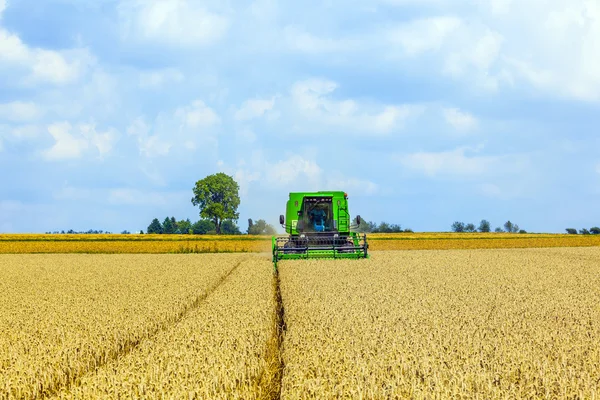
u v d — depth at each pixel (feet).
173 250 196.65
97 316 53.31
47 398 32.12
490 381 30.30
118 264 131.13
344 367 33.06
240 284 76.18
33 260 151.53
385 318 49.11
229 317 50.08
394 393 29.17
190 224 524.11
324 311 52.37
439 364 33.94
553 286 77.05
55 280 94.12
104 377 32.22
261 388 32.81
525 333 43.78
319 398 28.86
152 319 50.88
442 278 84.64
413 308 54.70
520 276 90.17
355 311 52.75
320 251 104.12
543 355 36.04
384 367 33.40
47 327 48.67
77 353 38.81
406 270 94.17
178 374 32.76
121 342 43.14
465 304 58.80
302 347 37.83
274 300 62.90
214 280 86.43
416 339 40.24
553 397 28.76
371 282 76.18
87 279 94.53
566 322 49.11
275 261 102.32
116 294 71.46
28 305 63.21
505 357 35.17
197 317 50.83
